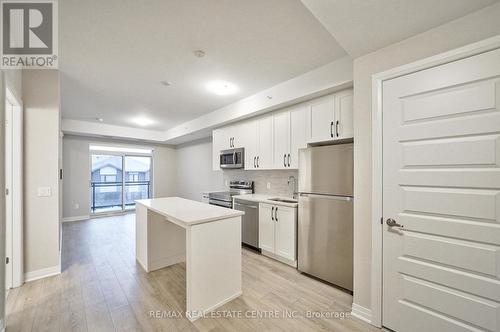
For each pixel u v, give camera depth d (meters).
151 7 1.59
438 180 1.48
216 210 2.33
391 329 1.70
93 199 6.11
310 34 1.94
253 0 1.54
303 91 2.72
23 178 2.42
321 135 2.74
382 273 1.74
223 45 2.10
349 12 1.36
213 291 2.00
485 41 1.31
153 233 2.75
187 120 5.07
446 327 1.46
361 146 1.87
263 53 2.25
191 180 6.55
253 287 2.38
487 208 1.32
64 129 4.86
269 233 3.17
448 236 1.45
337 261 2.35
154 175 6.90
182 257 3.02
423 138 1.54
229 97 3.54
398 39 1.63
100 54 2.24
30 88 2.46
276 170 3.90
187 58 2.33
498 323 1.29
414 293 1.58
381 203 1.74
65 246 3.64
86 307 1.99
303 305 2.06
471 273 1.38
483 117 1.33
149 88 3.15
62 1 1.51
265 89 3.20
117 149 6.39
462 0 1.26
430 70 1.51
